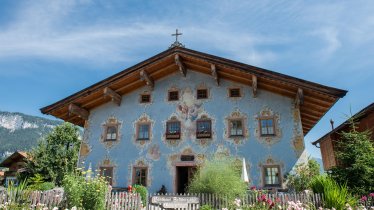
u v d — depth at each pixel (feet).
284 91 48.91
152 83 55.36
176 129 51.98
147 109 54.54
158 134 52.19
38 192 29.55
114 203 32.35
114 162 51.98
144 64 51.83
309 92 45.42
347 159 39.04
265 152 47.26
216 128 50.42
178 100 53.93
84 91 52.19
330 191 30.81
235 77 51.60
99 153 53.26
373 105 47.03
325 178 35.58
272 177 45.78
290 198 31.68
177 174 49.37
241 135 49.19
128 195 33.58
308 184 40.73
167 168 49.52
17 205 27.12
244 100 51.34
